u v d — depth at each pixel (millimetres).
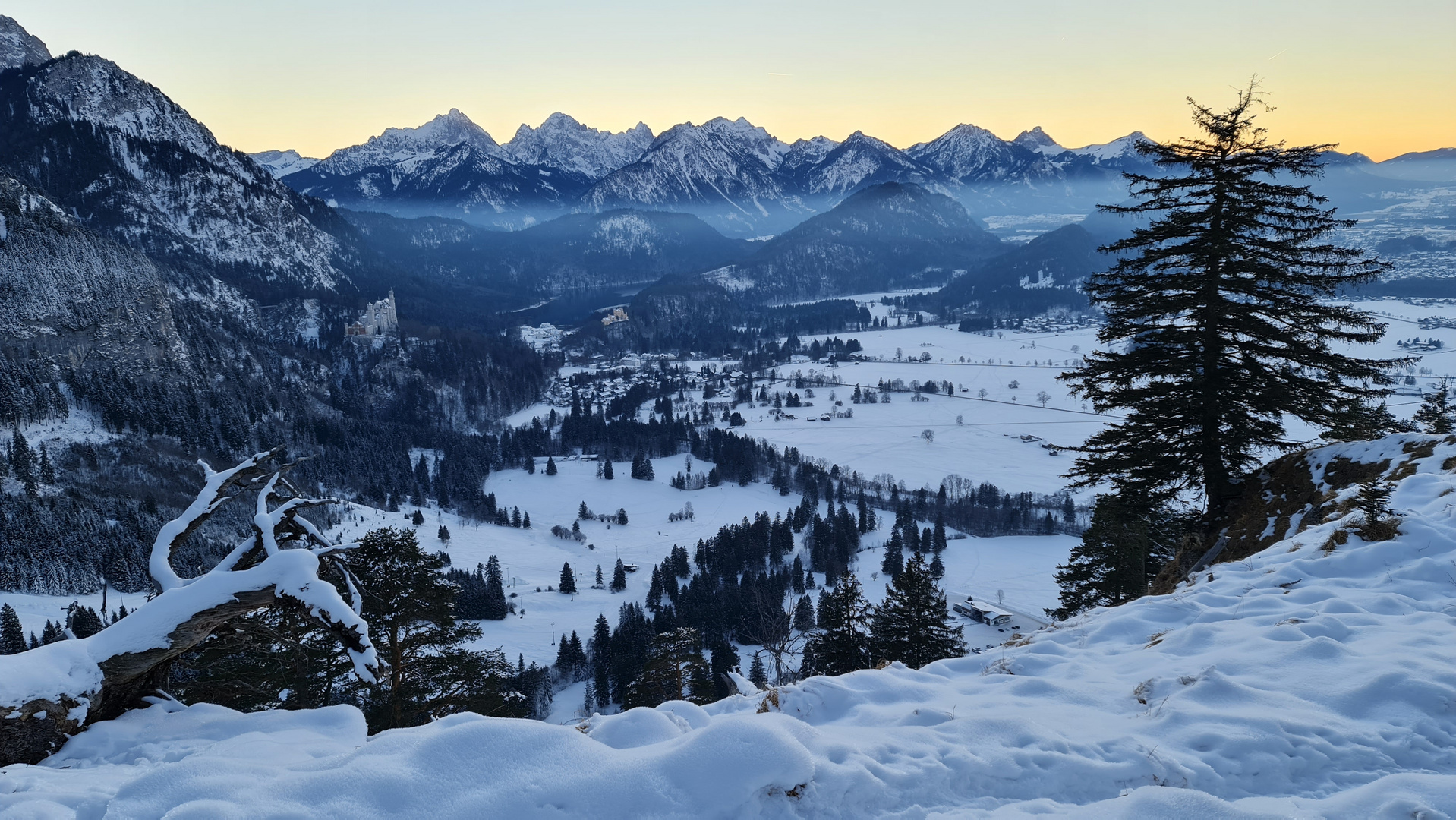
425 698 16578
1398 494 12492
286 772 5488
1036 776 5578
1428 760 5473
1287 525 15070
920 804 5324
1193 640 8336
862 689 7754
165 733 7875
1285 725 5941
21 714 7281
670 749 5543
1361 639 7586
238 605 8695
